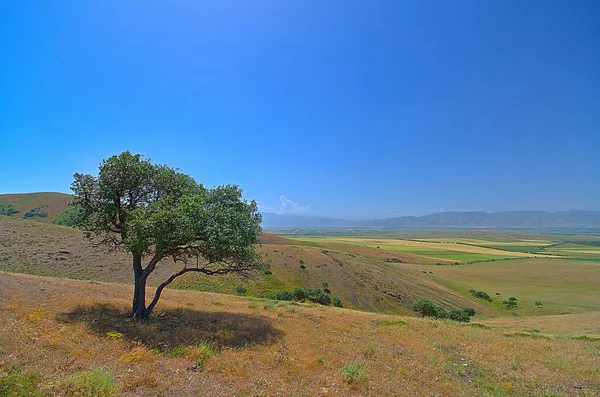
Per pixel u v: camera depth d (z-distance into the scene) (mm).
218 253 17797
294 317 23422
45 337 12906
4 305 16266
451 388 12672
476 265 147125
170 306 22688
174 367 11625
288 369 12539
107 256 57312
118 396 8852
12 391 8219
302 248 98625
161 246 16578
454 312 58594
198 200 17453
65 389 8625
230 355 13531
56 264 48031
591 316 54781
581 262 157500
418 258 156250
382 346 17906
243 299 33094
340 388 11195
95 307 18844
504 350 19188
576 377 15148
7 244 51344
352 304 68875
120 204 19328
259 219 20594
